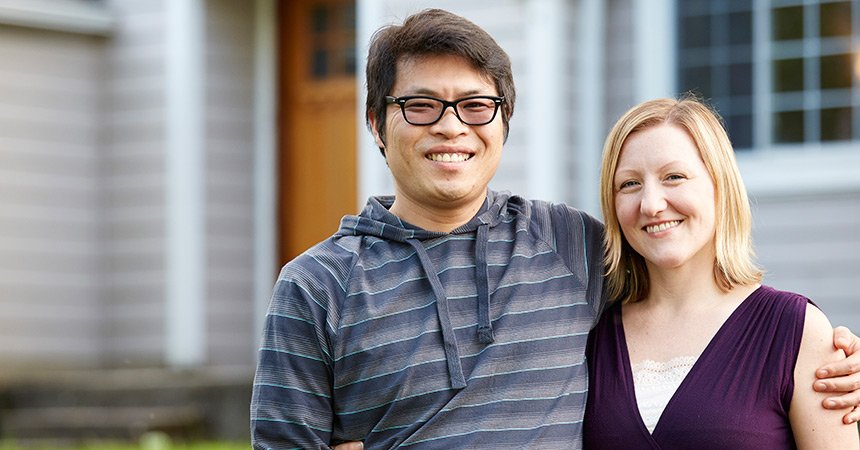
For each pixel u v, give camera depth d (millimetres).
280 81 8672
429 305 2689
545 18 6988
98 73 8555
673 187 2758
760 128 7059
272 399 2680
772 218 7023
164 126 8344
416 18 2775
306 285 2705
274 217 8594
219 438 6895
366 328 2660
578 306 2803
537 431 2635
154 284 8352
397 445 2623
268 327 2723
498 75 2770
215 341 8375
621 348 2807
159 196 8352
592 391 2779
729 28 7094
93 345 8469
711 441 2619
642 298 2914
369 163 7543
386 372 2645
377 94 2797
